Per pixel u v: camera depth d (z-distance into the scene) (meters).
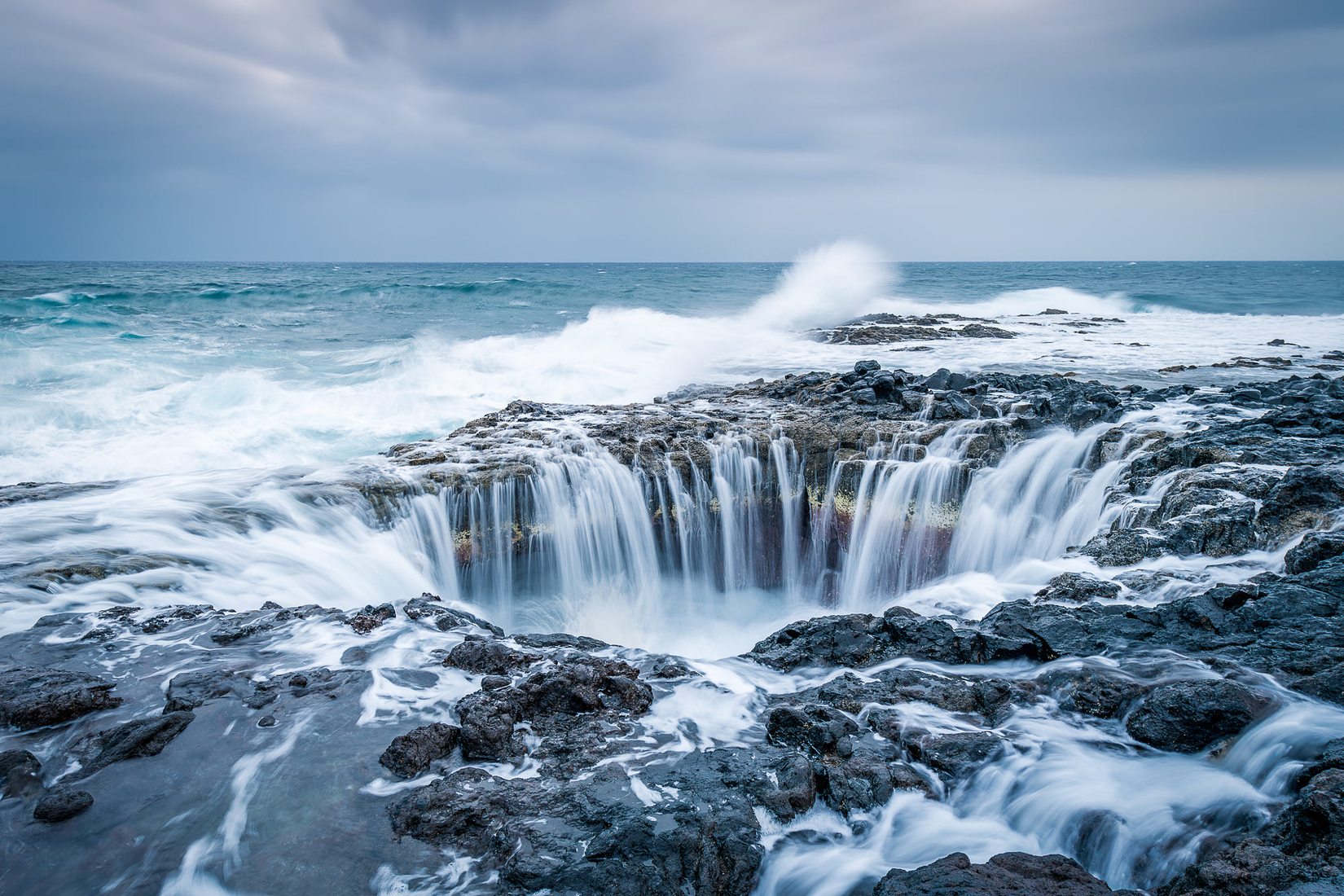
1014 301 47.16
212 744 4.59
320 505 8.99
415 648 5.93
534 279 78.44
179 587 7.28
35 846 3.82
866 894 3.49
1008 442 10.91
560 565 10.13
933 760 4.34
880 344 26.36
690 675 5.63
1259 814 3.57
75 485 9.48
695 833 3.65
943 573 10.39
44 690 4.97
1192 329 31.66
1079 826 3.80
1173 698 4.45
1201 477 8.23
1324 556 6.21
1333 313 41.47
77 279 70.75
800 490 11.19
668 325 31.36
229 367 22.92
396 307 45.31
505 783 4.21
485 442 11.03
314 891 3.54
